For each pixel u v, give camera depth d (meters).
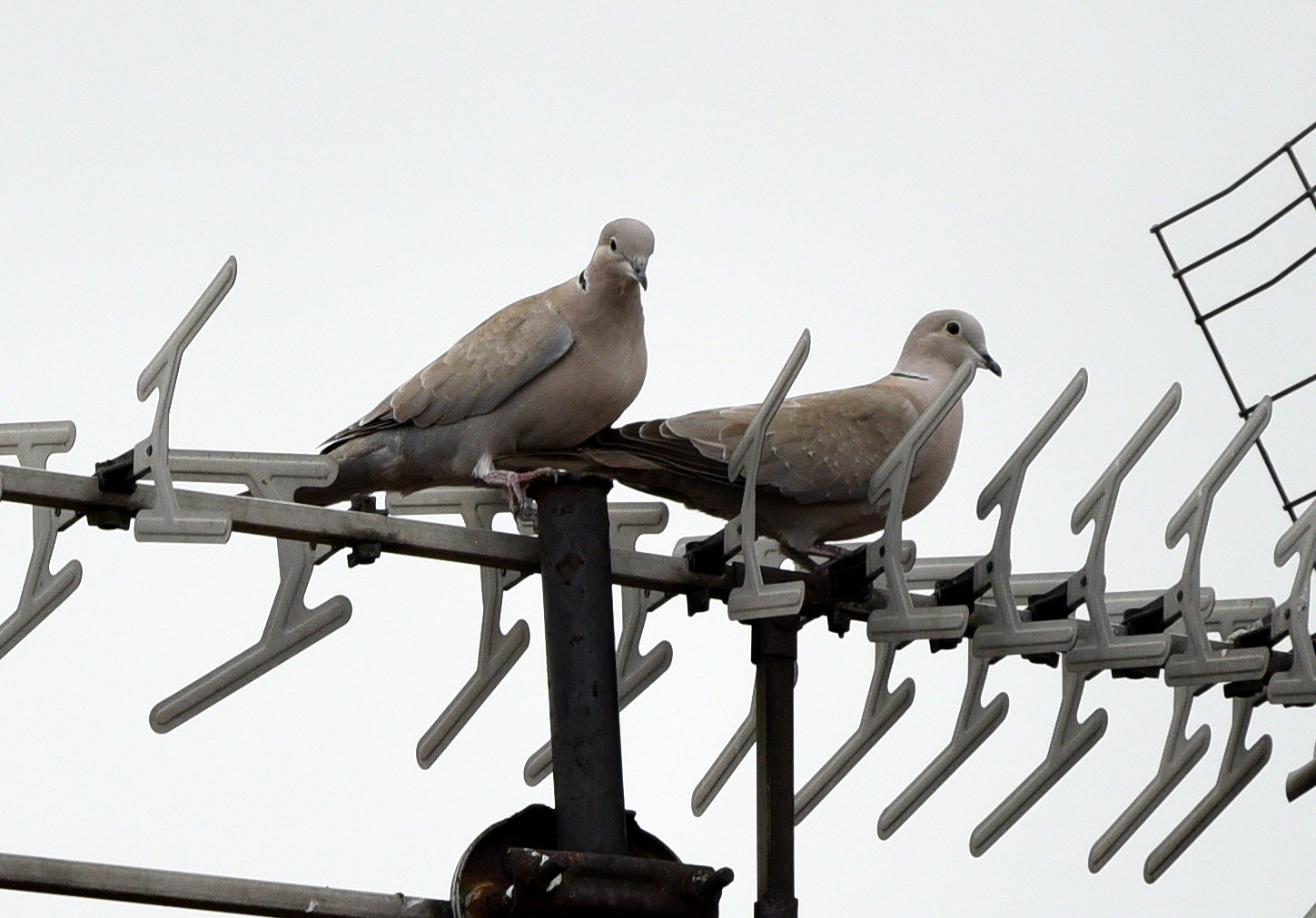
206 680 11.08
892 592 11.95
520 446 13.83
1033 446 12.15
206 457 11.18
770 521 14.08
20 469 10.11
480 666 12.05
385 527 10.76
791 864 11.44
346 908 10.15
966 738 12.92
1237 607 14.70
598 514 10.86
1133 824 13.51
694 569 11.66
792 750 11.57
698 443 13.48
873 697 12.99
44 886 9.48
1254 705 13.98
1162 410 12.36
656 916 10.34
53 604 11.40
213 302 10.09
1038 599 12.74
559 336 13.57
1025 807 12.93
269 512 10.49
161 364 10.21
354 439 13.73
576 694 10.62
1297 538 13.57
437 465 13.70
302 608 11.23
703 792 13.09
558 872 10.15
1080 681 12.88
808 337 11.08
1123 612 13.63
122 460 10.30
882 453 14.02
